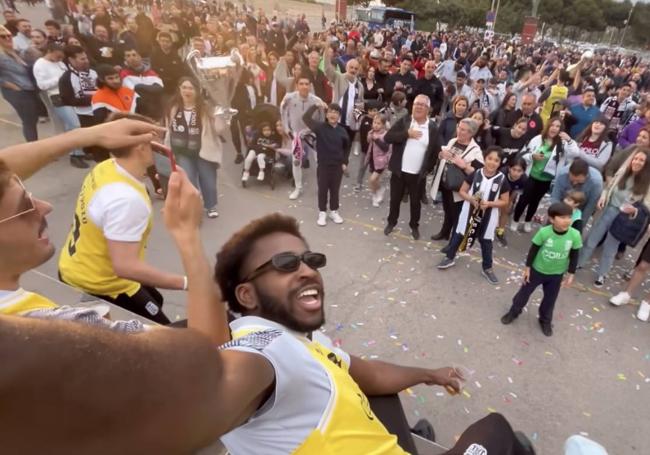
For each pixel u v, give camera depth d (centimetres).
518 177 536
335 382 99
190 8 1830
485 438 142
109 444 40
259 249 109
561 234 353
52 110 649
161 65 745
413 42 1994
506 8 5253
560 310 430
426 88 854
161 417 43
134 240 211
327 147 527
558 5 5897
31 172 121
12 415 35
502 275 483
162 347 47
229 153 786
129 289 241
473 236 454
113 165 211
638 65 2312
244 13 2072
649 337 399
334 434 94
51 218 502
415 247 534
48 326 38
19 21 785
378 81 931
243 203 611
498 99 863
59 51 600
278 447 89
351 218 598
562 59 2130
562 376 347
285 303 106
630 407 322
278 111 657
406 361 355
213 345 55
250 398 66
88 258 223
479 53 1981
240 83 683
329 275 466
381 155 604
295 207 616
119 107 538
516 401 321
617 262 532
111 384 39
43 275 231
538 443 290
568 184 485
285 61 814
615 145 701
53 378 35
